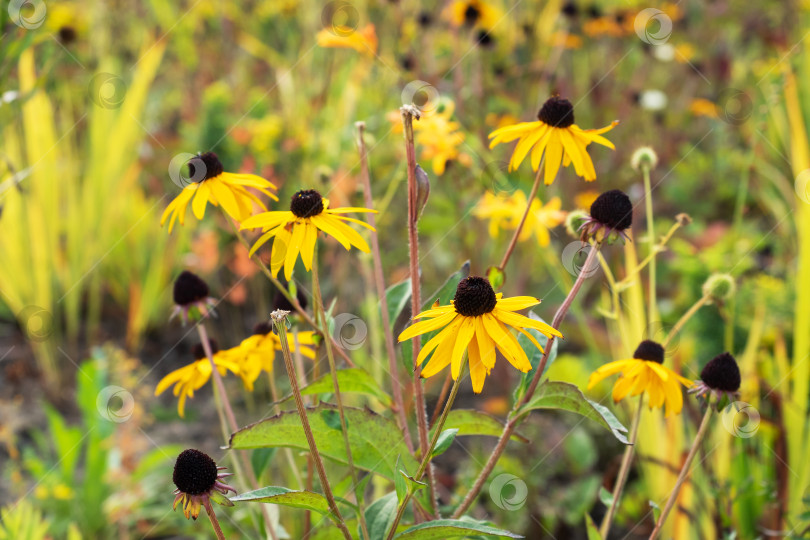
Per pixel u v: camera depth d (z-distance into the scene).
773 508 1.32
